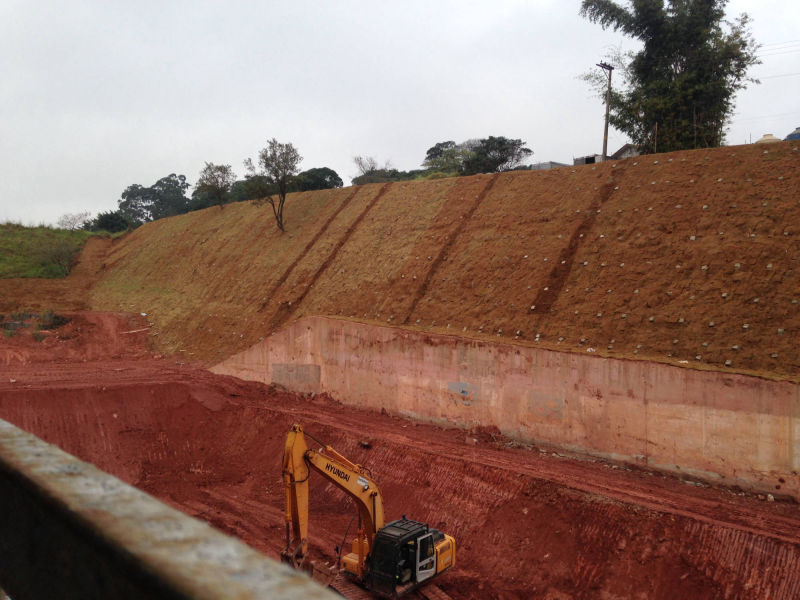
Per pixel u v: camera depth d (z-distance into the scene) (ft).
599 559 62.34
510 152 206.80
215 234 187.52
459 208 129.70
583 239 101.65
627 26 130.93
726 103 128.06
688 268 85.61
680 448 69.05
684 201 97.04
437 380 92.58
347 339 105.40
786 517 59.31
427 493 78.23
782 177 91.50
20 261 215.72
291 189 174.60
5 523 5.51
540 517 68.33
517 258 106.01
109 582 3.62
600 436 75.56
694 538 58.75
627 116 138.21
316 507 85.56
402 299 112.16
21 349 137.39
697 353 73.41
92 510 3.95
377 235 137.59
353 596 60.13
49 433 99.66
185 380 116.16
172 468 99.40
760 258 80.89
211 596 2.57
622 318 83.56
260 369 117.91
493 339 89.15
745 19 124.36
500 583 64.90
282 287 138.82
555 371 79.41
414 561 59.93
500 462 76.89
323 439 93.71
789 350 68.49
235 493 91.35
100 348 143.33
